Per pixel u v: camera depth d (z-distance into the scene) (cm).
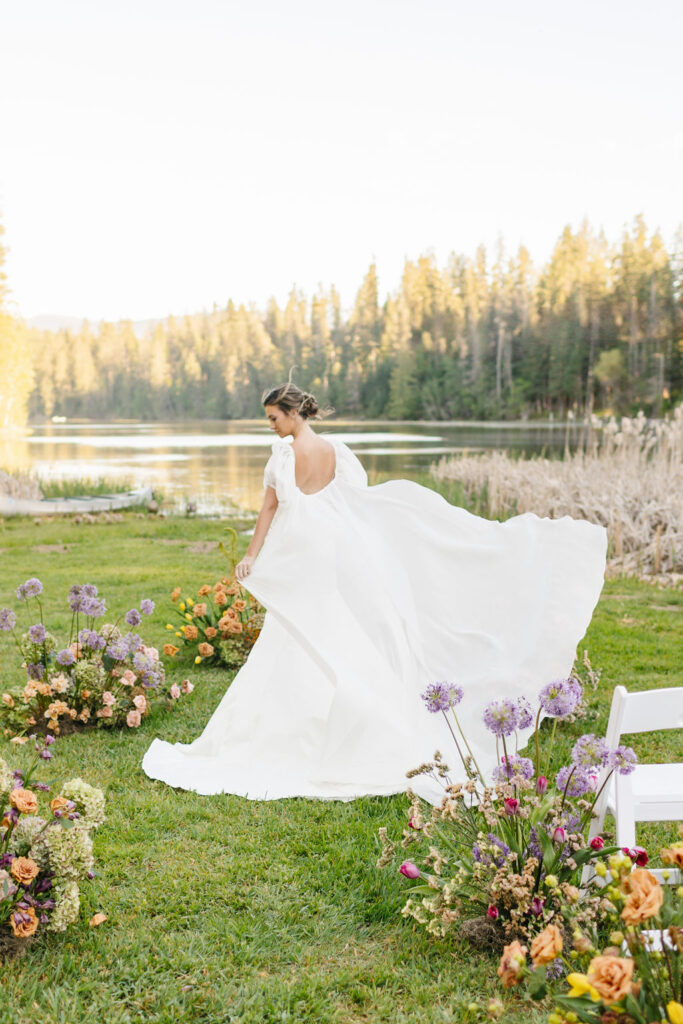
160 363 13088
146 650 481
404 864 252
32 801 256
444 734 397
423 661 411
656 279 7744
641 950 179
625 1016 172
